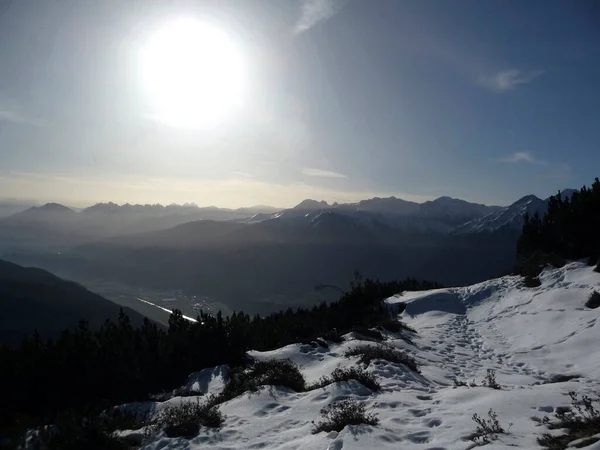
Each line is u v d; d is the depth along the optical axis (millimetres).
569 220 24547
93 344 13781
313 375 12617
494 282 26141
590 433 5969
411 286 31219
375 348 13367
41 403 11469
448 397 9000
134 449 8055
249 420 8773
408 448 6266
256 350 16969
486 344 17203
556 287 21594
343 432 6930
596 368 12141
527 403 7953
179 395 12477
